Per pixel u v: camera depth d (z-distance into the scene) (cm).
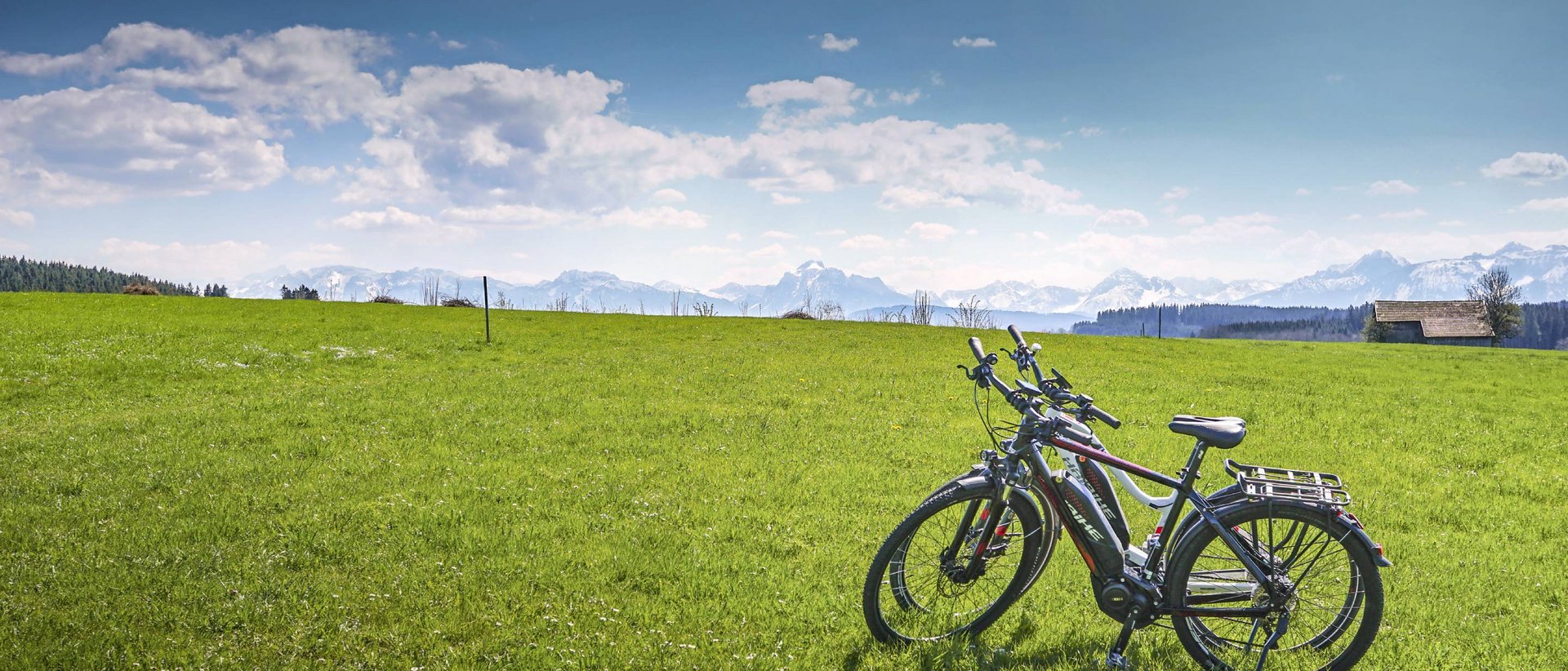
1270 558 516
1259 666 519
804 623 621
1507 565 772
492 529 847
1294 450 1331
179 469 1098
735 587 694
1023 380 580
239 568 717
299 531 825
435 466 1141
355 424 1462
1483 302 9675
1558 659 570
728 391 1942
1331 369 2789
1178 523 539
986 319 7581
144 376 2341
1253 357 3256
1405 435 1477
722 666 554
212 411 1622
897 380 2175
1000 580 610
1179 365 2841
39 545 782
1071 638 586
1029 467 548
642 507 949
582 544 804
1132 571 537
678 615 635
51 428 1534
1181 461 1243
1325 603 530
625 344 3441
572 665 552
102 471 1095
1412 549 812
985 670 541
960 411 1716
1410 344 4162
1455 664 557
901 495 1015
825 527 876
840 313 7650
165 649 568
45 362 2416
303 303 4931
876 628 573
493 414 1582
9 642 570
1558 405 1947
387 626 607
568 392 1897
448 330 3806
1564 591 703
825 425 1509
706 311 7319
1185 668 543
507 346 3275
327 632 596
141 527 844
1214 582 525
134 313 3866
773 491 1022
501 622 613
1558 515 956
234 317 3969
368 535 820
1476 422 1641
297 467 1124
